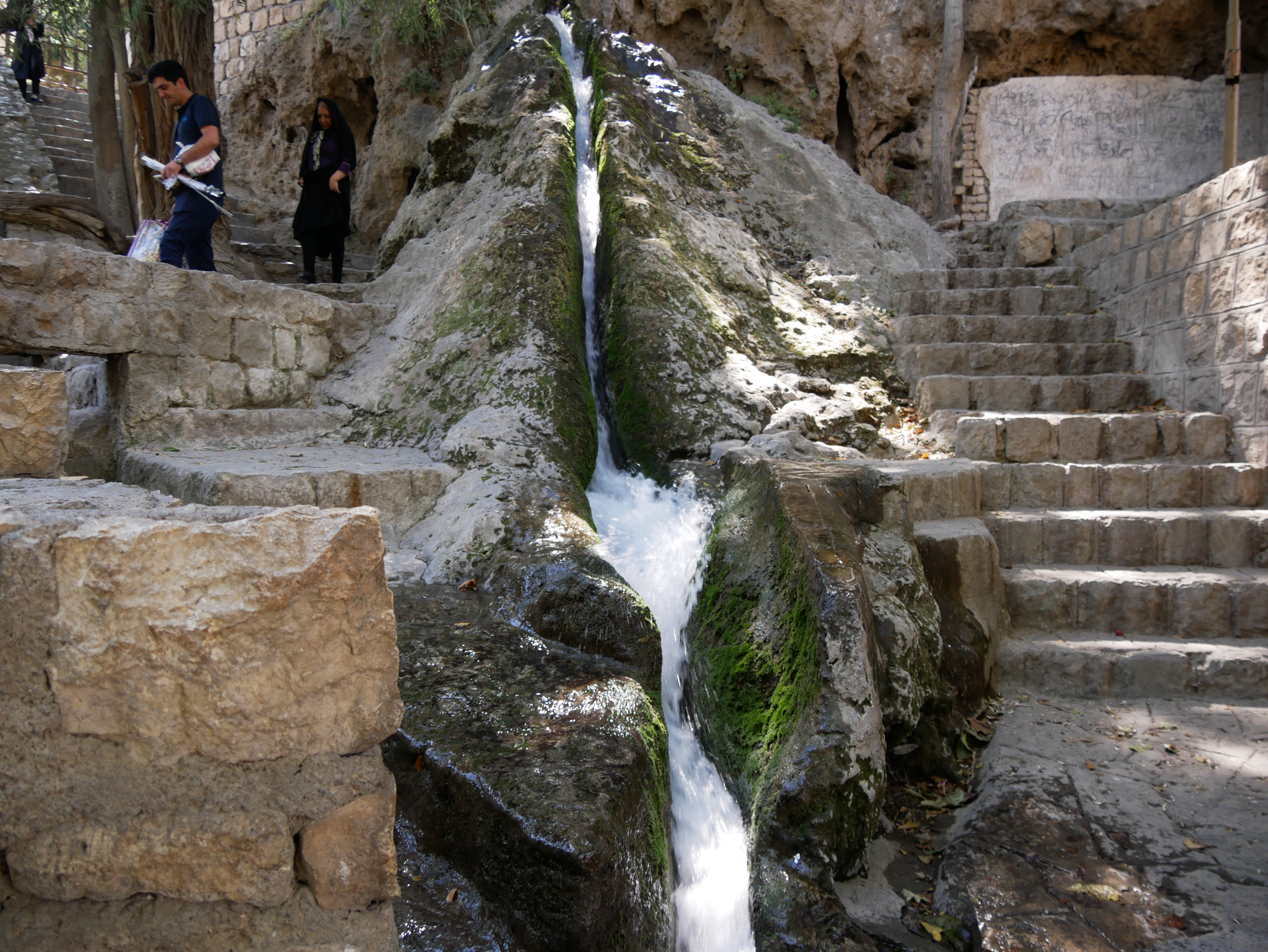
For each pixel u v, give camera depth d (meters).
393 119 10.17
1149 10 10.05
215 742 1.37
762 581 3.71
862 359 6.66
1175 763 3.40
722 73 10.80
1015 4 10.15
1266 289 4.91
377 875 1.50
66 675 1.31
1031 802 3.14
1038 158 10.45
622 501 5.11
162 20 7.67
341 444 5.56
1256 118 10.35
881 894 2.81
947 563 4.12
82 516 1.42
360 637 1.48
